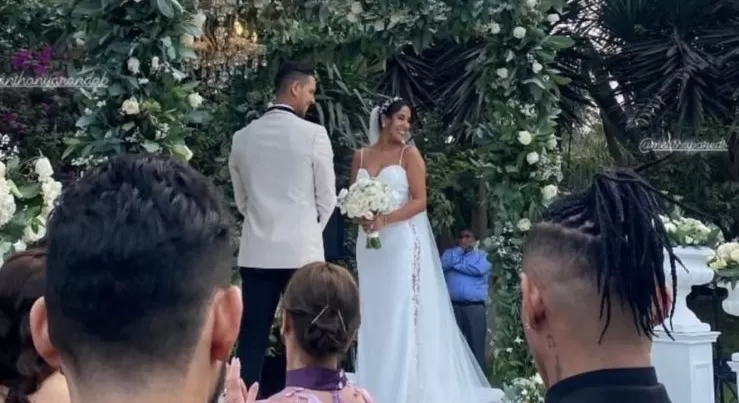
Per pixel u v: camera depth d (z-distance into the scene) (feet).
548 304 4.09
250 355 12.76
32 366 5.17
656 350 13.26
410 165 15.03
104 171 3.01
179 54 12.23
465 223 31.73
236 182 13.43
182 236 2.84
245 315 12.90
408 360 14.46
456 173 29.73
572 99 30.60
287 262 12.66
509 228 14.78
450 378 15.12
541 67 14.70
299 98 13.26
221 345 2.99
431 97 28.99
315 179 13.03
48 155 20.68
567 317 4.03
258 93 19.52
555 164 14.93
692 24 30.71
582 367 4.02
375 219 14.42
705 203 30.35
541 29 14.84
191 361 2.84
